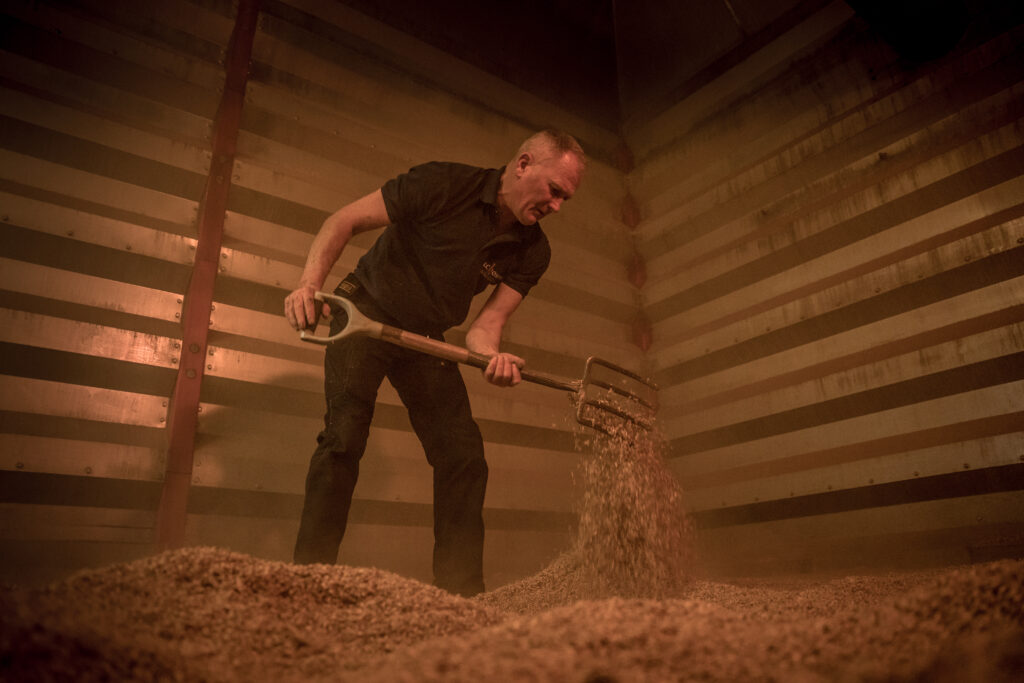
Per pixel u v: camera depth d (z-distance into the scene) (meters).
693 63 4.48
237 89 3.20
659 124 4.60
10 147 2.67
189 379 2.73
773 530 3.47
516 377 2.05
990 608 1.10
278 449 2.88
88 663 0.85
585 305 4.14
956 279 3.13
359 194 3.45
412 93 3.84
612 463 2.07
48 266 2.65
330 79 3.57
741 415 3.70
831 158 3.68
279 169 3.24
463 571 1.99
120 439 2.62
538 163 2.11
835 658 1.00
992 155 3.10
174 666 0.94
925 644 1.02
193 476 2.66
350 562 2.92
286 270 3.12
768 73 4.08
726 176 4.14
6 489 2.39
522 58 4.43
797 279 3.65
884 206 3.41
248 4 3.35
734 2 4.25
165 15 3.16
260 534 2.77
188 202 3.00
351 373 2.02
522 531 3.44
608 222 4.43
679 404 4.00
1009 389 2.83
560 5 4.74
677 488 2.24
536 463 3.57
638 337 4.31
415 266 2.12
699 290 4.11
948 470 2.95
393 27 3.90
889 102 3.52
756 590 1.96
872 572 3.06
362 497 2.99
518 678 0.87
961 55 3.32
